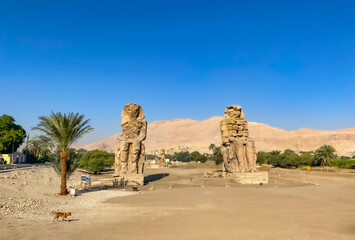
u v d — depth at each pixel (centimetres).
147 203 2264
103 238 1266
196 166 8062
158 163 10212
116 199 2489
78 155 3005
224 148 4653
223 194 2828
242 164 4200
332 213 1886
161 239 1263
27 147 7475
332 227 1503
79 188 3409
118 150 3972
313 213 1880
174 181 4269
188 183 3984
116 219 1666
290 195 2792
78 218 1678
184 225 1523
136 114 4106
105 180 4194
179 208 2044
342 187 3656
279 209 2017
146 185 3784
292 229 1454
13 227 1405
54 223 1532
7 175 3180
